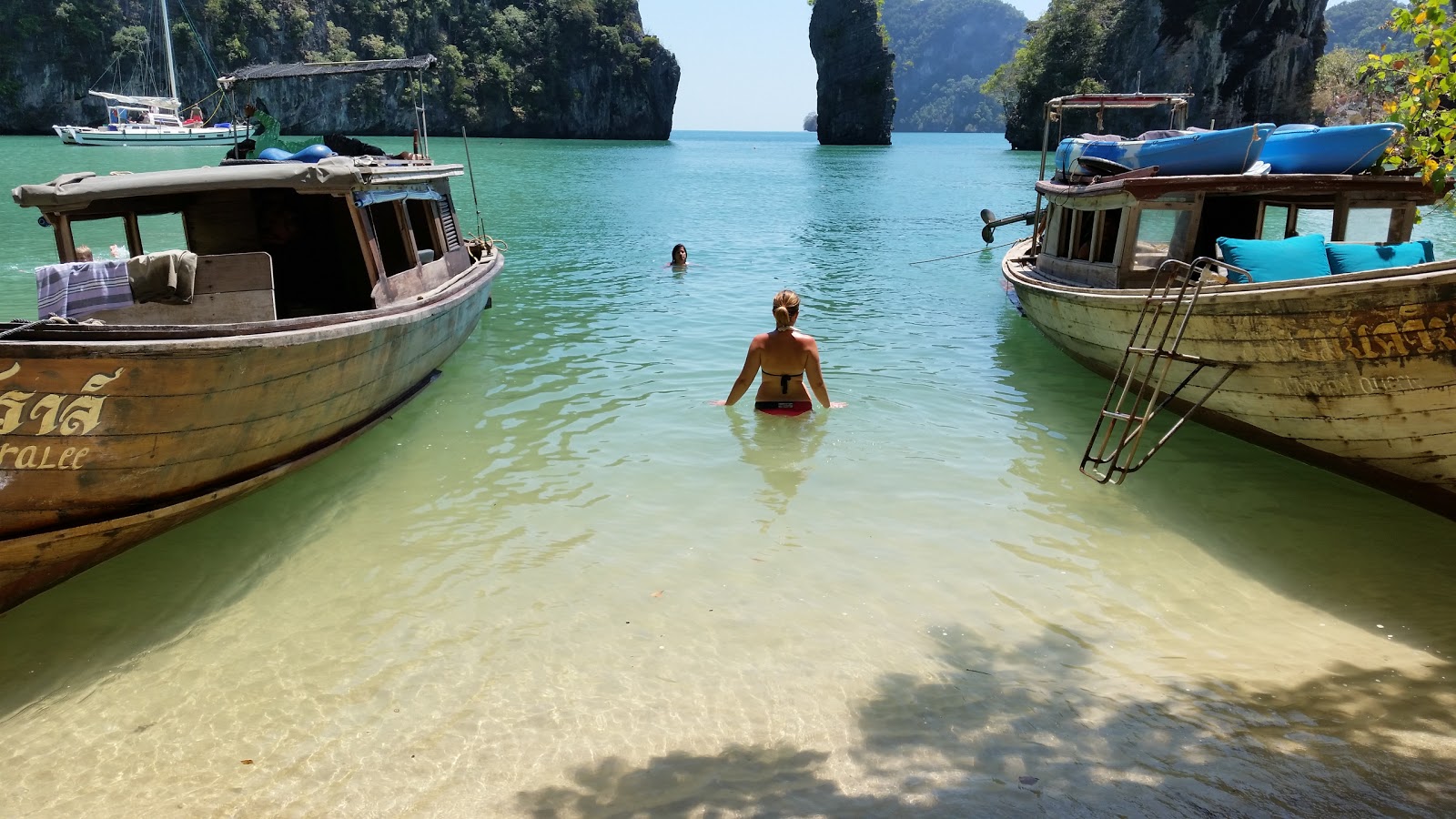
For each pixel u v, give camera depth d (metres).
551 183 40.94
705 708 4.16
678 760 3.78
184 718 4.14
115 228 19.00
